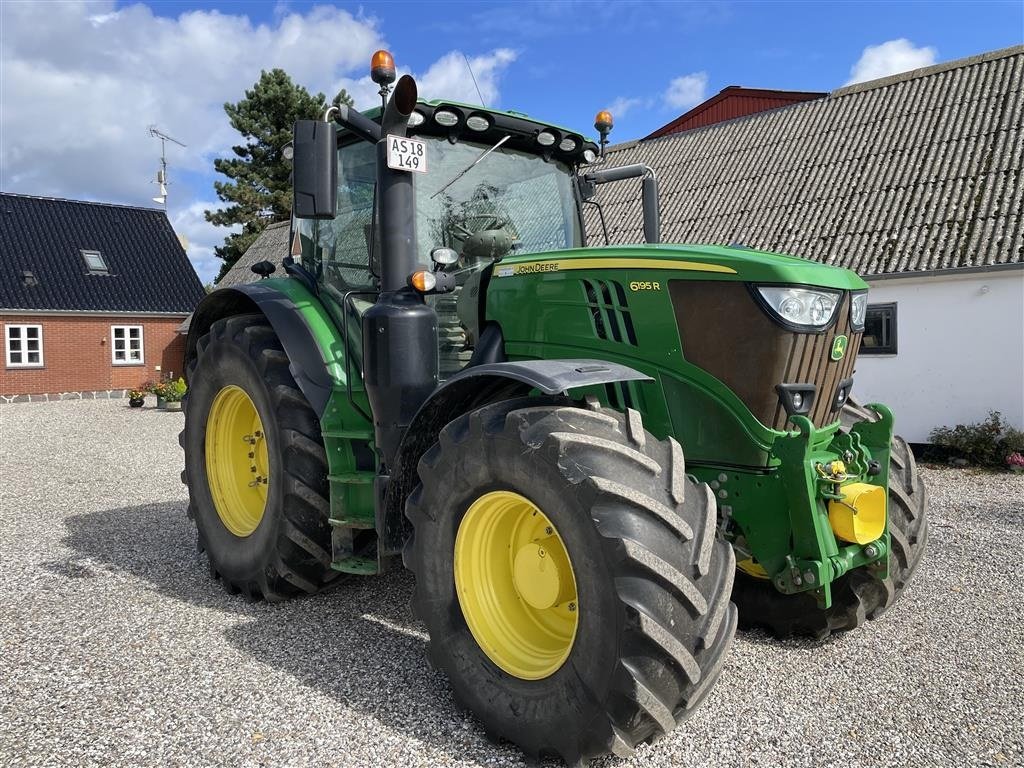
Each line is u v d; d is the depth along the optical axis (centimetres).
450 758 252
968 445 910
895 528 340
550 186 425
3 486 748
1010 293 923
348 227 392
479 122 379
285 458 371
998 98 1195
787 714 281
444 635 277
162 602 401
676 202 1371
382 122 316
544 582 260
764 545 295
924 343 988
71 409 1862
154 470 854
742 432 288
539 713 246
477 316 351
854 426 319
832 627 349
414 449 304
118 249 2516
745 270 281
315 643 344
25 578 440
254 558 390
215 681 305
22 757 251
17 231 2377
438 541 279
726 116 2064
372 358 321
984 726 274
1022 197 995
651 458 246
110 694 295
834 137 1325
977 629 365
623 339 306
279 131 3052
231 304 461
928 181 1109
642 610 221
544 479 243
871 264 1013
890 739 264
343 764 247
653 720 228
